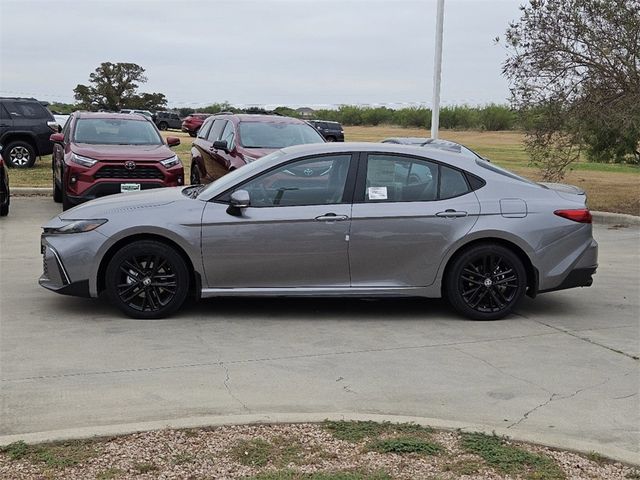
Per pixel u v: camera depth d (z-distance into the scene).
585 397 5.36
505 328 7.13
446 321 7.34
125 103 66.75
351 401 5.19
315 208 7.11
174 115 62.25
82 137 13.63
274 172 7.21
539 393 5.42
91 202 7.53
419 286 7.26
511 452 4.26
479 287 7.31
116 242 7.02
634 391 5.50
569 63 15.23
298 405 5.09
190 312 7.45
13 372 5.64
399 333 6.89
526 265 7.41
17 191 16.23
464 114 61.59
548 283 7.39
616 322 7.39
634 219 13.87
